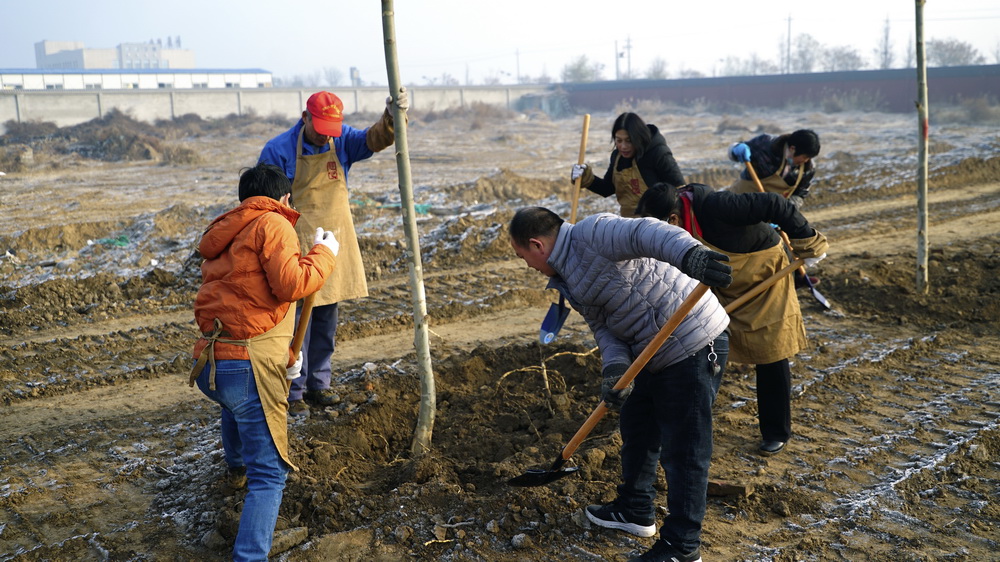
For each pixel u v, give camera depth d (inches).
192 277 347.9
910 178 623.8
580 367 214.8
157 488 166.1
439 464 166.6
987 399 201.5
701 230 162.6
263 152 189.6
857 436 183.2
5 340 272.5
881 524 146.2
